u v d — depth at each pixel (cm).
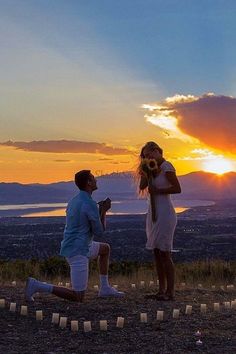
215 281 1141
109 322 648
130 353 544
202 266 1287
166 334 604
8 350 546
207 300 788
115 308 711
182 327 630
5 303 723
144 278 1105
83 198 745
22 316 666
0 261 1383
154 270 1267
